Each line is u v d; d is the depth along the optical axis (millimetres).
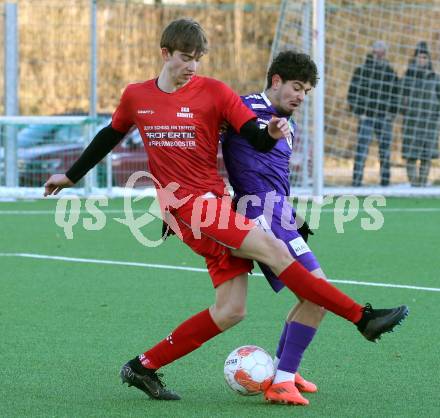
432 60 52188
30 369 16297
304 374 16016
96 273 26500
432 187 48719
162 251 30797
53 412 13773
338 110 52250
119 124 14875
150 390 14406
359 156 47938
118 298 22875
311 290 13820
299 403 14164
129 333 19141
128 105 14633
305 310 14445
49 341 18422
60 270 27016
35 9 57781
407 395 14711
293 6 48062
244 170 15000
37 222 38438
